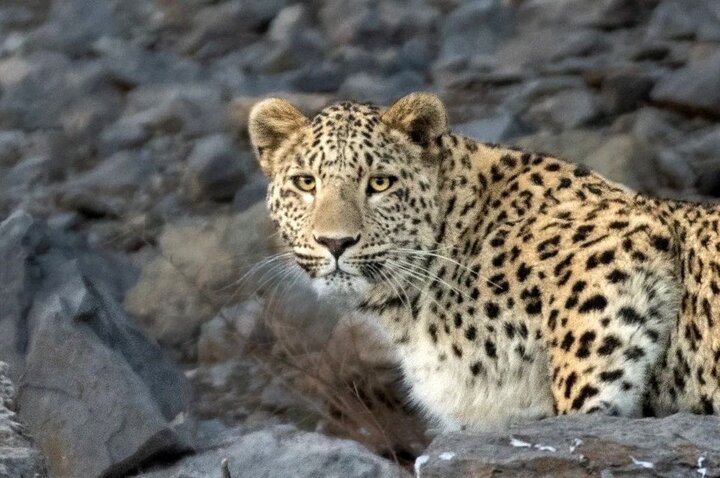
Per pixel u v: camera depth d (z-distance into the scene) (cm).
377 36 2198
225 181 1800
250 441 1095
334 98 1970
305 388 1349
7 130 2105
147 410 1089
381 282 1109
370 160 1097
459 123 1856
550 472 892
